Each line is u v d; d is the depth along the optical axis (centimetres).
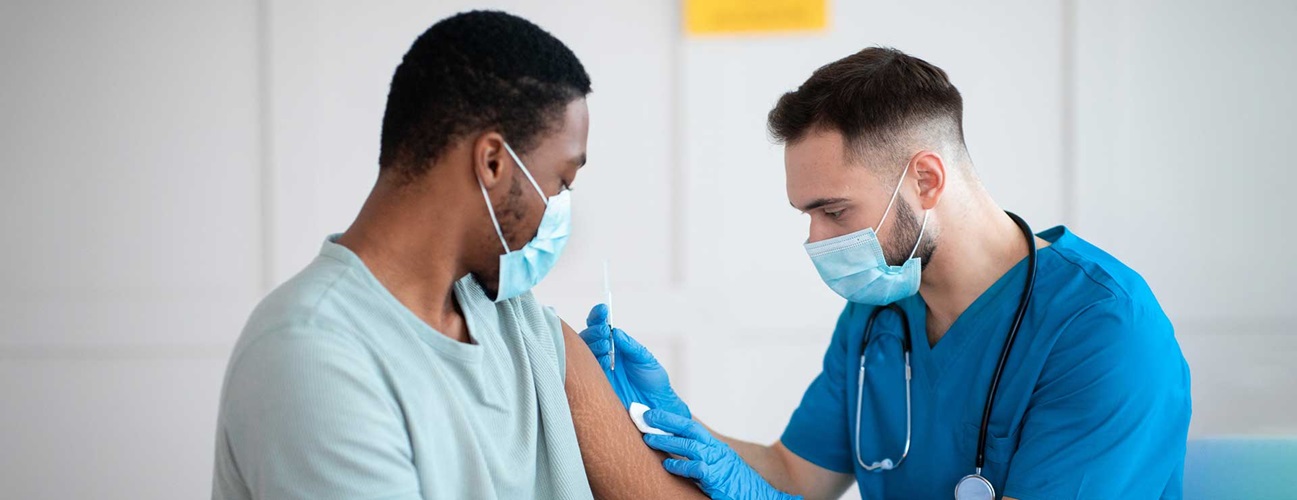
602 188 250
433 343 107
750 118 248
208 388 254
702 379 255
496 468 110
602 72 247
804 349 254
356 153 249
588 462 131
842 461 161
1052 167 245
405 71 106
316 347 97
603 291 253
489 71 104
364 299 104
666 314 253
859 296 139
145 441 255
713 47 247
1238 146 243
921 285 142
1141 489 128
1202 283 246
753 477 142
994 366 137
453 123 104
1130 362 125
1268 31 240
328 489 95
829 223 135
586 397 132
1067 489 126
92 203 249
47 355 252
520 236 111
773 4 245
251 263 251
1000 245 137
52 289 251
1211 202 245
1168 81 242
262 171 249
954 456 142
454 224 108
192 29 245
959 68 243
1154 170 244
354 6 245
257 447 96
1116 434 125
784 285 253
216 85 247
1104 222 245
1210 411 247
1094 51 241
